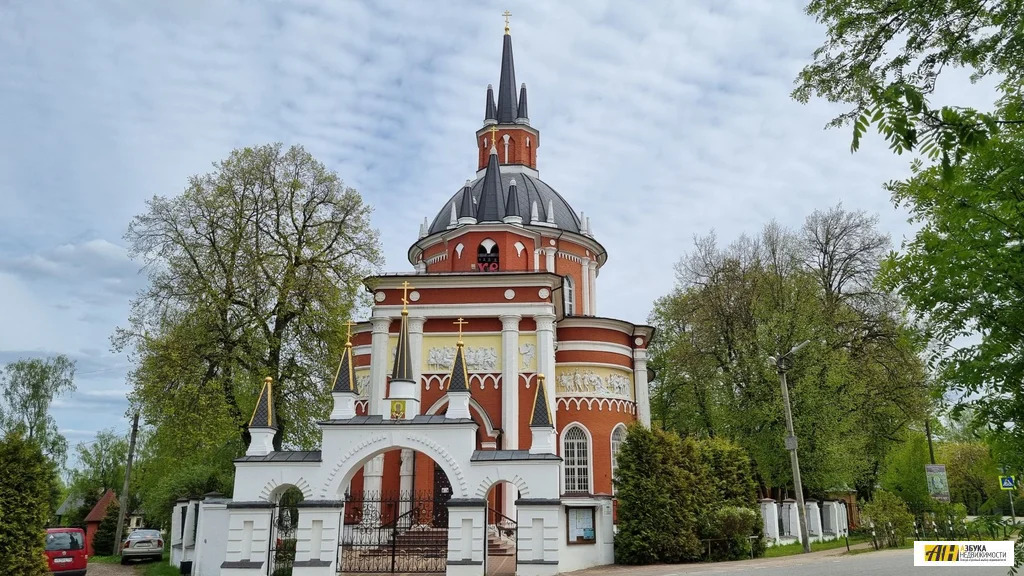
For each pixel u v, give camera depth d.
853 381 39.72
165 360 31.23
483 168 52.62
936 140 7.50
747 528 29.25
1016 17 10.23
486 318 36.22
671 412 57.62
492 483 24.20
